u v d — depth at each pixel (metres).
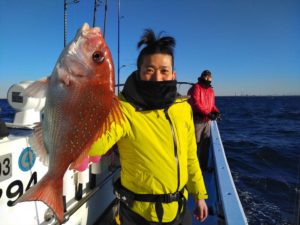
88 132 1.39
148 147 1.89
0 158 1.84
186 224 2.17
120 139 1.93
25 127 2.21
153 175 1.90
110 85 1.41
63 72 1.32
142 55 1.99
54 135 1.33
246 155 11.66
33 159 2.08
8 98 2.35
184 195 2.07
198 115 5.31
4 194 1.89
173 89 1.96
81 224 2.68
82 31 1.35
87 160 1.44
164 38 1.99
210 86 5.59
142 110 1.90
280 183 7.73
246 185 7.58
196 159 2.32
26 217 2.06
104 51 1.37
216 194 3.81
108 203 3.28
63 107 1.33
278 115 37.03
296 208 2.08
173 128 1.96
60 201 1.35
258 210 5.89
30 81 2.37
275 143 14.67
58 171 1.36
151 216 1.92
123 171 2.01
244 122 27.61
